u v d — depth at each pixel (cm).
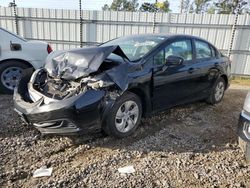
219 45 972
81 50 367
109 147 350
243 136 303
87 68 338
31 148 339
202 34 974
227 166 311
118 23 1016
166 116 479
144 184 272
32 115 324
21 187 262
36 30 1086
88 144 355
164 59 418
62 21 1055
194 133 408
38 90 354
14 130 388
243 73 978
